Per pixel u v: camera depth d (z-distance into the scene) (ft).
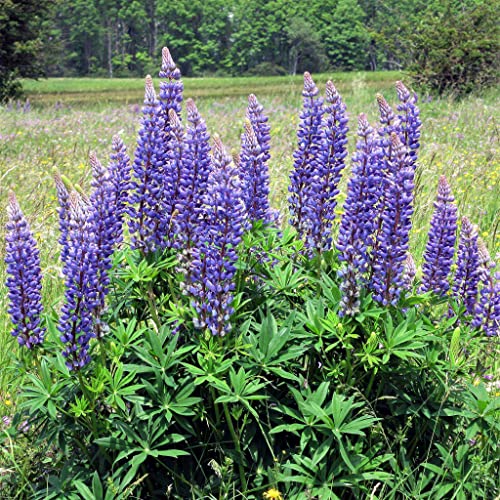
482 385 6.26
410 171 6.20
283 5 195.62
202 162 6.29
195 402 5.98
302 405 6.00
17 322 6.25
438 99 30.04
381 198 6.43
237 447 6.07
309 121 6.88
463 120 21.65
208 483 6.23
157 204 6.59
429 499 6.05
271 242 6.72
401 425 6.36
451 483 6.11
